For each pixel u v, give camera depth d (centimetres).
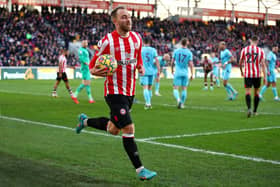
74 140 661
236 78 3381
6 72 2800
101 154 561
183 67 1153
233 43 4469
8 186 408
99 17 4009
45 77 2977
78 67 3095
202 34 4416
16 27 3428
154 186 416
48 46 3447
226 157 547
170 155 557
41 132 734
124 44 457
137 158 429
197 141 660
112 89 454
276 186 417
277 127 816
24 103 1255
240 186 416
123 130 440
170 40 4162
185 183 427
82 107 1167
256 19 4869
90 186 411
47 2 3678
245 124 857
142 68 489
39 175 450
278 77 3728
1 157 536
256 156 554
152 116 984
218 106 1238
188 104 1297
